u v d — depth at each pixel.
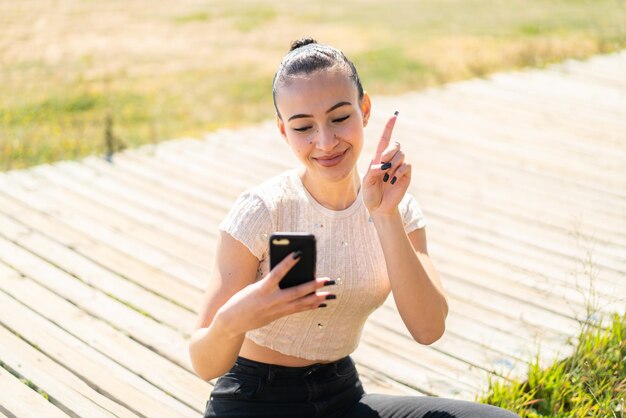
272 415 2.47
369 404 2.52
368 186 2.35
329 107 2.29
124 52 12.59
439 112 8.12
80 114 9.23
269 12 16.00
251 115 9.18
